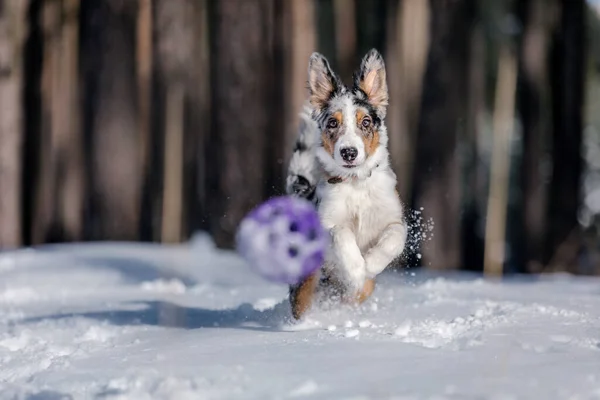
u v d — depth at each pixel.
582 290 10.12
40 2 21.42
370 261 7.32
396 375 4.93
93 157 21.47
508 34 24.38
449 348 5.71
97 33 21.34
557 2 19.94
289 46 18.81
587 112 26.67
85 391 5.06
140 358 5.86
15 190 19.42
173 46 21.42
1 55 19.20
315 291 7.54
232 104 18.41
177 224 17.27
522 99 20.66
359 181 7.65
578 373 4.93
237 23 18.42
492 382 4.72
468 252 24.89
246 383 4.88
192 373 5.22
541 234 20.45
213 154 18.73
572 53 19.09
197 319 8.12
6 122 19.25
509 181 25.89
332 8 23.03
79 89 22.25
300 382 4.84
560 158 19.02
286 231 7.65
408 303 8.24
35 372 5.75
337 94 7.96
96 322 8.25
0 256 15.73
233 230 18.16
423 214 19.67
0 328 8.06
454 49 20.20
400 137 20.28
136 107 21.17
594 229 25.33
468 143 24.94
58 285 12.80
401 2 20.88
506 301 8.48
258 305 8.87
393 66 21.28
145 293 11.29
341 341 5.99
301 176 8.03
